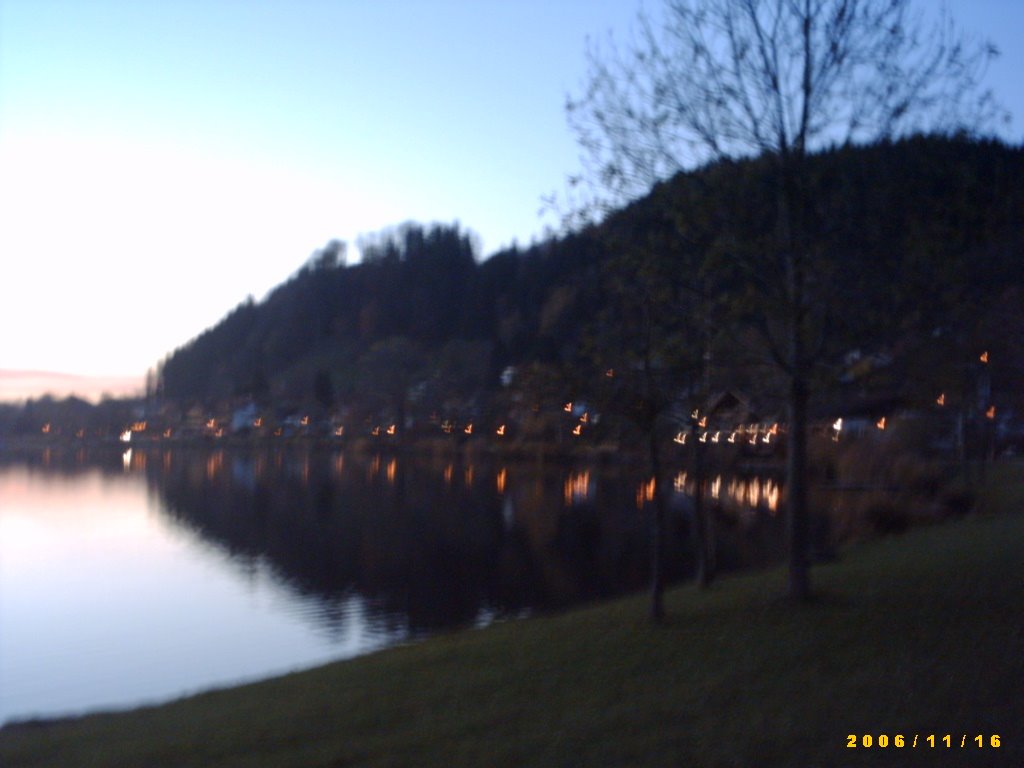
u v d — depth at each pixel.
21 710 14.84
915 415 33.81
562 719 7.26
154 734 8.48
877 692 7.17
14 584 27.59
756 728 6.64
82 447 127.06
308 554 31.86
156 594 25.48
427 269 130.50
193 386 152.62
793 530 10.67
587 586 22.94
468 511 42.00
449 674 9.24
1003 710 6.62
